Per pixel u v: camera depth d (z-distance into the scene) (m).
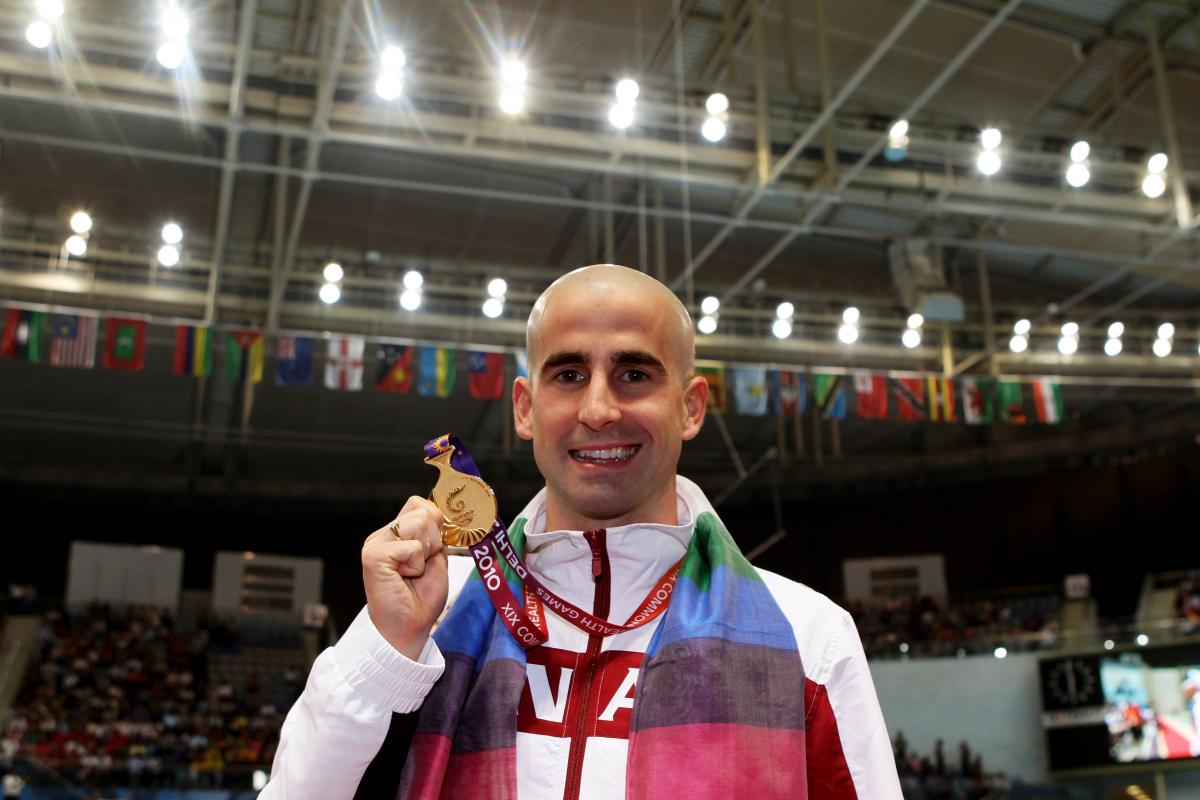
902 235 16.12
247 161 16.12
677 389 1.63
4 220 17.23
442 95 11.95
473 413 25.00
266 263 18.42
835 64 15.16
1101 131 16.22
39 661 23.30
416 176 16.84
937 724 20.83
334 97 12.02
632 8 14.12
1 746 19.95
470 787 1.39
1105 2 13.88
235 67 11.38
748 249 19.11
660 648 1.45
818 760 1.44
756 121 13.02
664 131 13.10
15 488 26.98
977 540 27.89
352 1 10.24
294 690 25.16
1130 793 18.58
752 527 29.52
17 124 15.24
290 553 28.86
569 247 19.23
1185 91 15.50
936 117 15.90
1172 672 18.72
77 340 13.44
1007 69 15.17
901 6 13.83
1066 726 19.45
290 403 24.27
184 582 27.88
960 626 25.12
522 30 14.25
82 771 15.12
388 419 25.28
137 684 23.75
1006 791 18.36
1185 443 26.11
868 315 20.48
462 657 1.51
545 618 1.58
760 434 27.34
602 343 1.58
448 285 19.20
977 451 27.89
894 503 28.69
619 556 1.59
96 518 27.69
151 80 11.30
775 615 1.51
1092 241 17.50
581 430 1.58
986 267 19.95
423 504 1.49
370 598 1.41
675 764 1.34
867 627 26.12
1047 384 16.38
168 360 21.95
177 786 15.44
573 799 1.39
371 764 1.45
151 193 17.08
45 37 9.95
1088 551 26.73
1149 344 20.61
